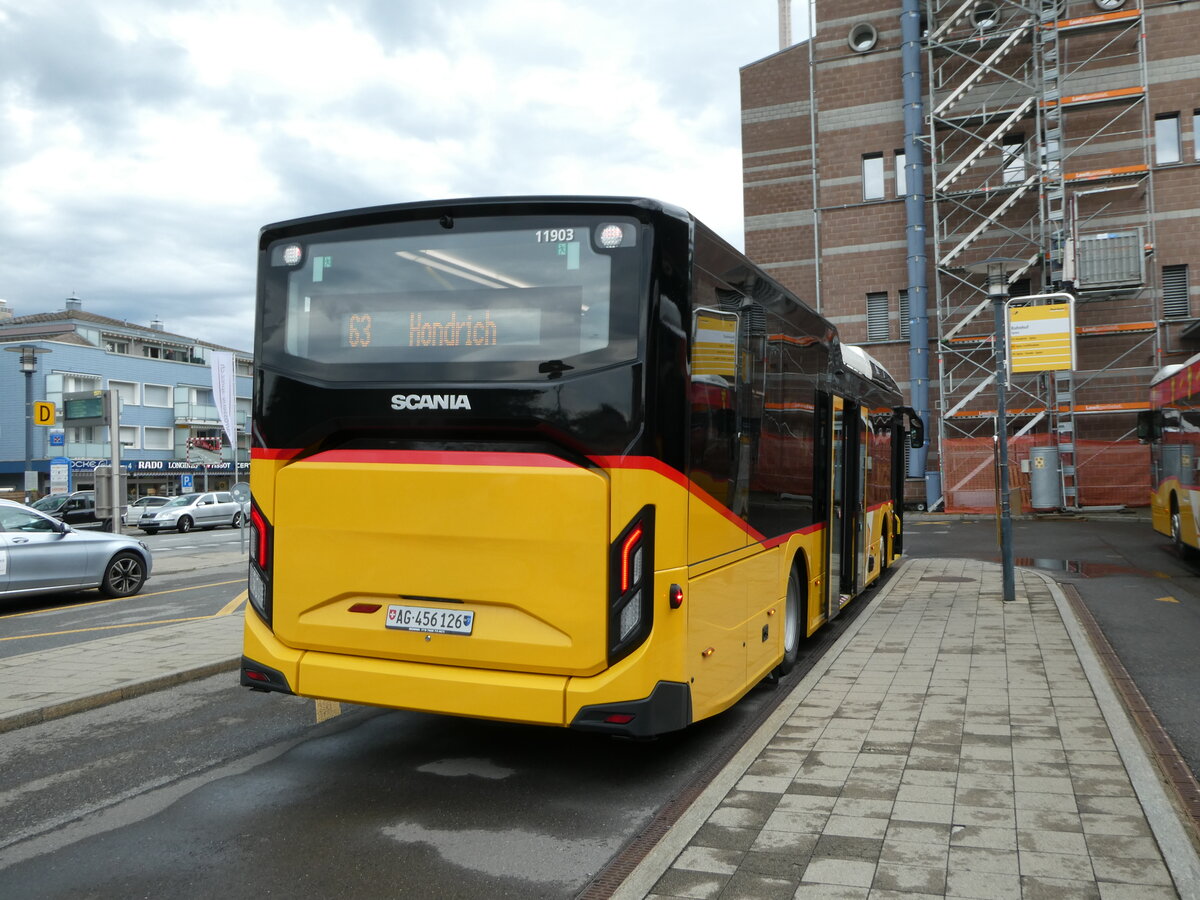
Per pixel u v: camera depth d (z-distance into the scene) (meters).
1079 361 26.45
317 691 4.81
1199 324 24.39
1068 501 25.62
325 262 4.96
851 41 28.77
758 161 32.09
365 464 4.75
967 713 5.78
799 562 7.20
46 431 51.44
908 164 27.41
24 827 4.34
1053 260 25.58
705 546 4.81
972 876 3.50
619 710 4.31
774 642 6.29
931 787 4.46
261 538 5.02
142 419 55.66
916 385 27.12
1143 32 25.94
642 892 3.41
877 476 11.36
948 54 27.91
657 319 4.41
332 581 4.79
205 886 3.68
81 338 55.72
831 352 8.25
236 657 7.96
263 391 5.04
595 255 4.49
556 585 4.39
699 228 4.77
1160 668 7.33
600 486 4.34
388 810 4.51
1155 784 4.40
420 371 4.67
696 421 4.66
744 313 5.51
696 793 4.63
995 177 27.52
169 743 5.71
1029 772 4.65
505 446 4.54
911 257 27.27
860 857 3.69
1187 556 14.68
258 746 5.63
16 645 9.46
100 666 7.59
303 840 4.14
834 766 4.80
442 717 6.26
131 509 35.84
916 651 7.75
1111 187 25.50
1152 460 17.06
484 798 4.67
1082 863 3.60
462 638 4.54
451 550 4.56
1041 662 7.21
